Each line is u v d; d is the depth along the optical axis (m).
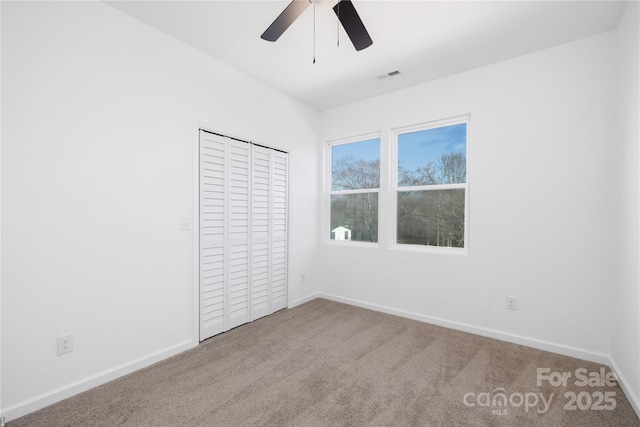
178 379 1.89
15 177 1.53
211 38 2.22
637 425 1.49
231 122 2.63
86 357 1.78
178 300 2.26
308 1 1.49
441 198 2.95
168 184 2.19
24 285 1.56
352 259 3.43
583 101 2.16
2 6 1.49
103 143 1.84
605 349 2.09
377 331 2.66
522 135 2.40
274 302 3.14
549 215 2.29
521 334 2.40
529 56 2.37
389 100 3.15
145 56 2.04
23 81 1.54
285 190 3.27
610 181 2.07
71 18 1.71
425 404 1.65
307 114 3.54
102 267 1.85
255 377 1.91
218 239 2.55
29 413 1.56
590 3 1.80
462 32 2.10
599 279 2.11
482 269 2.58
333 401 1.67
